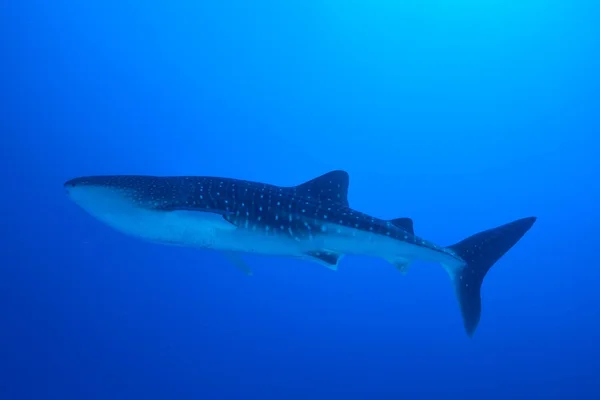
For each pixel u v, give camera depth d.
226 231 5.45
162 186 5.40
